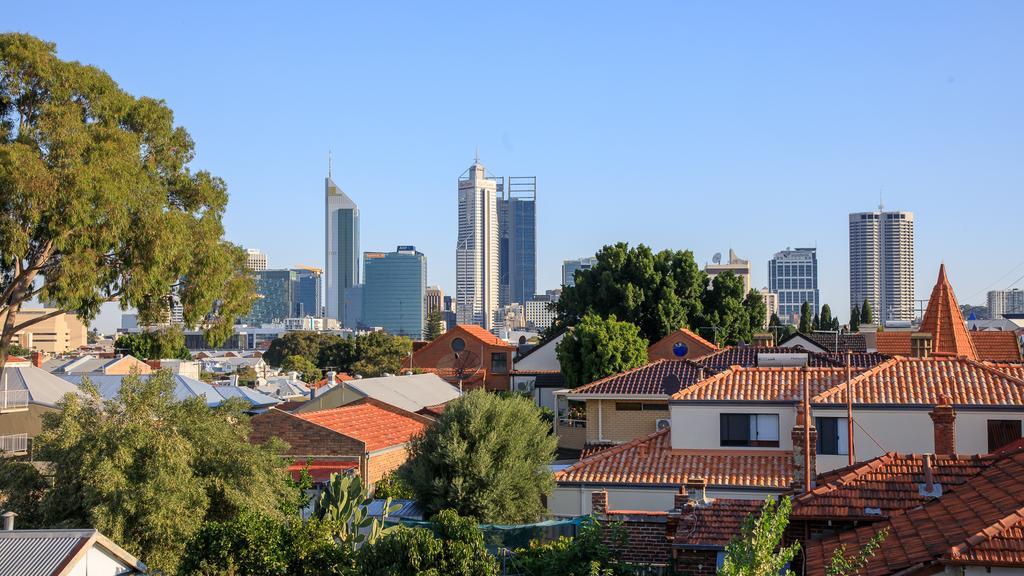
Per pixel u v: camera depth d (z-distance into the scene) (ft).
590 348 225.97
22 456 103.45
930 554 45.24
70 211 109.60
